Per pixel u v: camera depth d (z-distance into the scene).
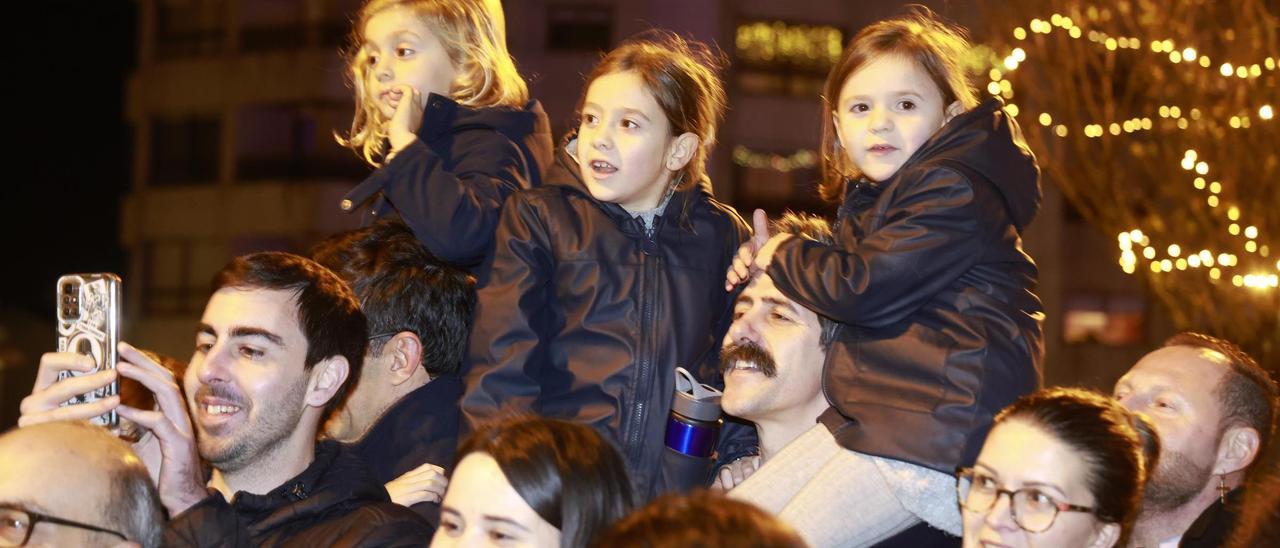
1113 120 11.20
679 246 4.06
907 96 3.78
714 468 4.17
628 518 2.14
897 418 3.51
